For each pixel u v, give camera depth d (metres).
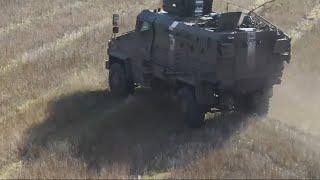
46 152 44.97
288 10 95.00
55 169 41.44
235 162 41.31
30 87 62.69
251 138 45.75
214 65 46.03
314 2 101.12
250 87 48.47
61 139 48.06
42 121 52.75
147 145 46.28
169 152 44.53
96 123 51.53
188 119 48.97
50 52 76.81
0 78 66.12
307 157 42.62
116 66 58.09
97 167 42.19
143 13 54.28
